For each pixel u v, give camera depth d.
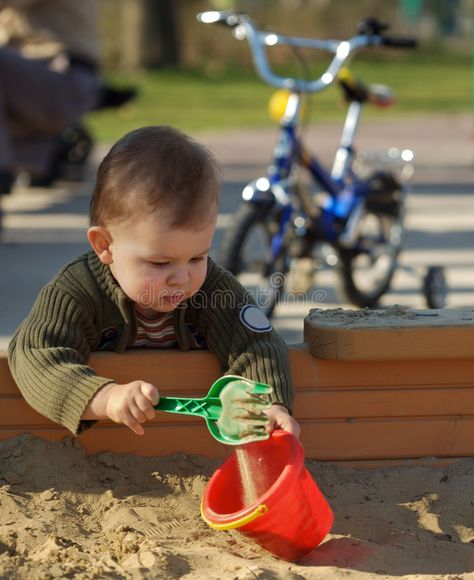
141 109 22.03
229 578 2.86
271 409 3.32
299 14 37.12
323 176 6.59
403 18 41.69
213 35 35.25
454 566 3.11
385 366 3.71
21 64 9.32
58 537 3.10
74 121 9.79
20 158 9.77
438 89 29.28
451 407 3.77
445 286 6.77
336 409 3.72
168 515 3.36
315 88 6.30
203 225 3.18
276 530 3.02
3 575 2.82
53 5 9.82
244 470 3.19
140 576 2.85
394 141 17.25
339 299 6.93
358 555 3.16
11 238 9.10
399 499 3.59
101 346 3.62
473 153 15.83
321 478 3.67
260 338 3.52
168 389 3.62
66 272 3.49
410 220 10.05
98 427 3.62
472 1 48.22
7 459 3.52
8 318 6.23
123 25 32.62
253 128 19.20
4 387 3.56
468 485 3.62
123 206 3.16
